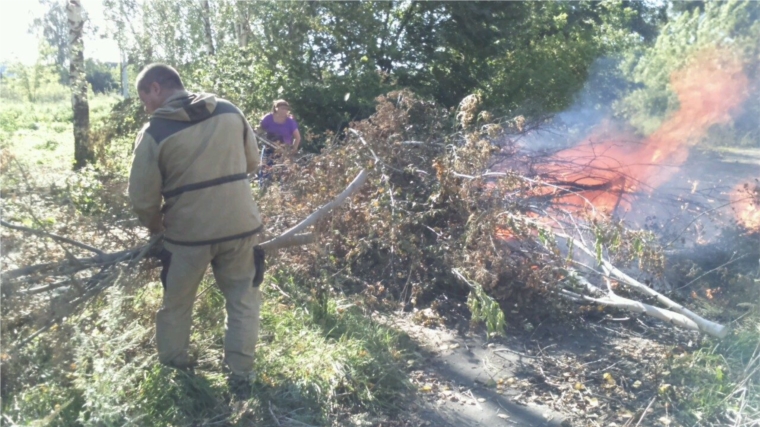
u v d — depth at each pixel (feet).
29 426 9.29
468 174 17.87
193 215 11.35
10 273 10.99
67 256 11.73
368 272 18.42
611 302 16.26
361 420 11.72
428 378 13.47
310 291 16.55
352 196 18.31
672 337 15.70
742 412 11.80
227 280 12.18
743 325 15.57
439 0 45.98
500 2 47.70
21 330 10.87
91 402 9.74
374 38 43.83
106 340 10.96
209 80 38.88
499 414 12.21
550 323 16.52
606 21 76.54
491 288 16.67
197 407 11.41
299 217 18.08
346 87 40.14
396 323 16.15
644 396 12.89
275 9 42.88
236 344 11.96
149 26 48.55
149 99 11.80
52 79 107.45
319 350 13.30
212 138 11.34
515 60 51.03
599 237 15.28
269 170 21.21
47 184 13.43
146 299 13.87
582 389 13.15
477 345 15.26
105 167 29.99
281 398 11.85
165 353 12.02
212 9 49.06
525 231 16.51
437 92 46.98
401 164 19.67
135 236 13.71
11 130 62.80
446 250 17.57
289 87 39.42
